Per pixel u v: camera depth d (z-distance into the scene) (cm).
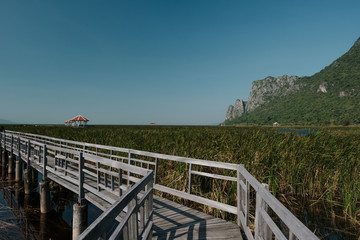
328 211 548
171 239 345
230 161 697
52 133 1977
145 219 302
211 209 532
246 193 334
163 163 787
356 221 475
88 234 110
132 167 345
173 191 512
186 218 438
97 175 552
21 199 878
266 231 234
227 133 1192
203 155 719
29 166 941
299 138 866
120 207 169
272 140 840
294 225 135
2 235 574
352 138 904
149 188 311
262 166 693
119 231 171
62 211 747
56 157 758
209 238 347
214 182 632
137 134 1418
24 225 645
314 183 635
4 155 1446
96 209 721
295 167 663
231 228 384
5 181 1153
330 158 702
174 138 1058
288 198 629
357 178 597
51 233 605
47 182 755
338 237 429
